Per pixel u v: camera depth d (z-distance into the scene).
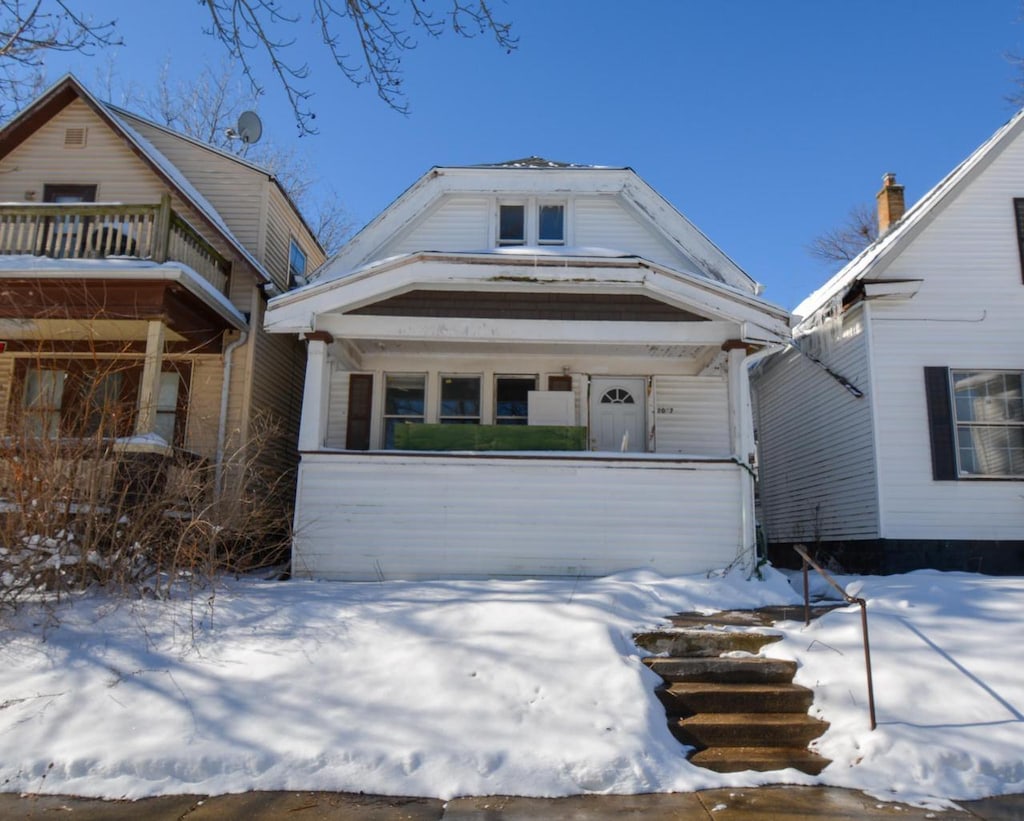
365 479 8.75
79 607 6.23
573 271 9.12
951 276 10.93
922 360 10.78
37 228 9.91
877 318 10.91
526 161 12.21
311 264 15.30
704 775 4.54
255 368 11.42
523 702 5.05
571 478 8.76
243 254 10.98
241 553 8.71
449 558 8.58
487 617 6.21
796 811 4.07
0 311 9.59
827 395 12.47
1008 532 10.30
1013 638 5.74
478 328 9.41
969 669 5.34
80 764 4.39
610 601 6.61
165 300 9.49
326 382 9.41
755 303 9.13
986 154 11.01
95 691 5.04
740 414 9.12
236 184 12.26
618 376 11.94
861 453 11.03
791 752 4.86
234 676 5.30
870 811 4.07
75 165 11.84
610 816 4.00
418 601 6.72
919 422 10.63
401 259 9.10
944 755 4.56
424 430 9.69
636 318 9.86
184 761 4.43
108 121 11.11
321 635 5.93
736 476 8.82
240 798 4.19
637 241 11.56
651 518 8.70
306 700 5.03
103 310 8.30
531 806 4.14
